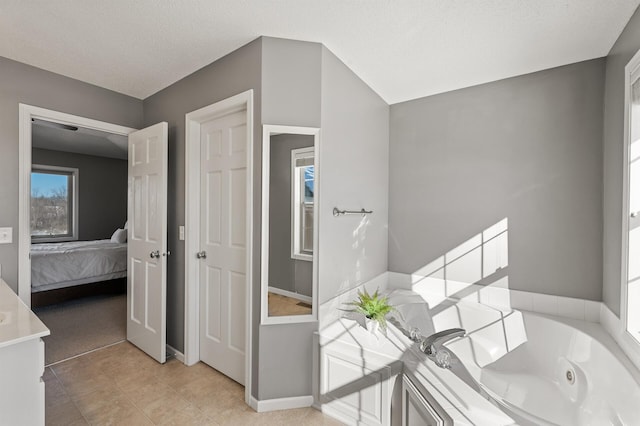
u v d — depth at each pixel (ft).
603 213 7.07
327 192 7.11
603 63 7.13
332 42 6.82
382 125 9.75
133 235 9.61
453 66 7.75
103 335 10.30
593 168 7.23
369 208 9.00
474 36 6.49
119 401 6.82
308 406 6.73
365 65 7.76
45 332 3.88
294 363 6.71
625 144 5.79
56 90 8.41
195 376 7.86
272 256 6.66
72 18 6.12
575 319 7.28
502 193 8.34
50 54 7.48
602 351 5.93
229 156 7.77
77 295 13.67
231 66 7.28
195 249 8.43
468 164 8.84
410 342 6.35
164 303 8.46
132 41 6.89
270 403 6.59
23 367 3.79
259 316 6.65
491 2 5.47
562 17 5.79
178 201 8.75
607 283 6.75
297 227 6.88
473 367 7.68
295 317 6.73
